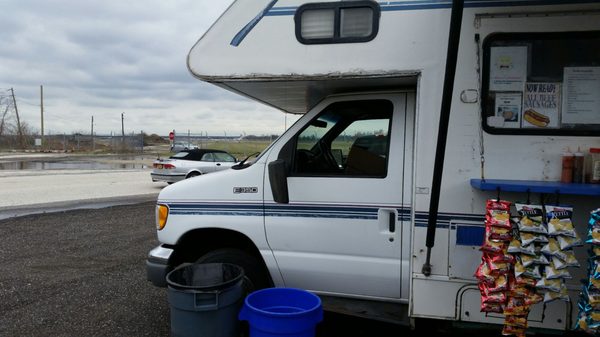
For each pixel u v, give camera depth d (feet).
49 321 14.42
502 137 9.95
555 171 9.76
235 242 13.35
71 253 22.97
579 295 9.62
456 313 10.37
